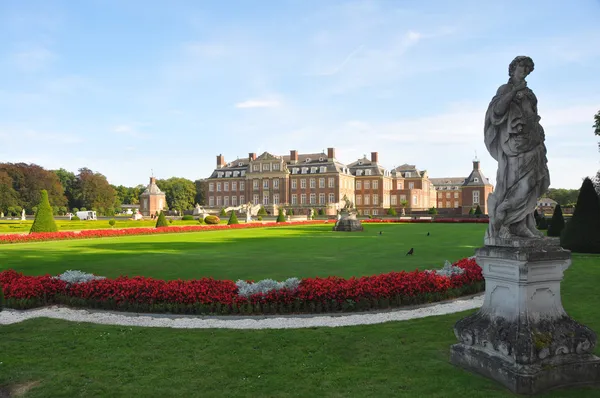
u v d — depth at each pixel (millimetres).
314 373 5578
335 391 5031
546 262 5008
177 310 8844
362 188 94688
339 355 6211
